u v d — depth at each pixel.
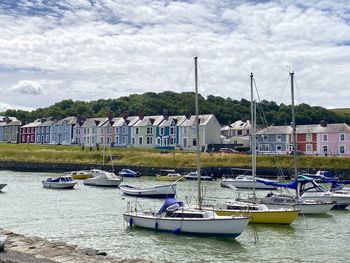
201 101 148.12
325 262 20.16
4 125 146.12
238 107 152.50
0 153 92.94
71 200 41.28
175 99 161.25
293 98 38.25
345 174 72.06
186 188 55.25
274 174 73.81
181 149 99.69
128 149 97.12
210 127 103.25
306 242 24.20
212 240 24.17
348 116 154.25
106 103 173.62
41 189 51.34
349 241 24.59
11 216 31.47
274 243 23.83
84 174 68.19
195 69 29.12
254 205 29.69
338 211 35.47
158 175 74.12
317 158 77.12
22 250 19.05
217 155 81.88
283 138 99.56
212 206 29.14
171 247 22.53
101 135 119.62
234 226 24.22
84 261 17.38
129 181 66.12
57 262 17.03
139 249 22.09
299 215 32.88
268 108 153.00
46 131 133.38
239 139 108.12
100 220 30.06
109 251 21.64
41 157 91.06
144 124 111.81
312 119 144.38
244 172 71.19
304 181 38.06
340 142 93.00
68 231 26.34
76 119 129.12
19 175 73.88
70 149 99.75
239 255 21.17
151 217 26.25
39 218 30.75
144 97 168.12
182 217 25.59
